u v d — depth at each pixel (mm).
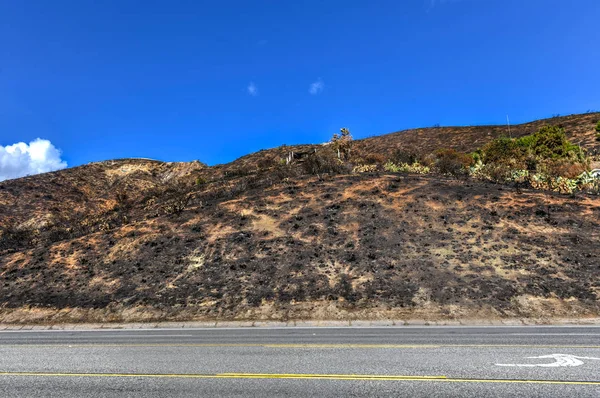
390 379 6906
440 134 59000
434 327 10977
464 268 14258
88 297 15016
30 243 24109
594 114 51844
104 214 30734
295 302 13367
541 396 5996
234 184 28562
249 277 15211
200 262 16766
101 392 6805
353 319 12156
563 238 15320
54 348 10125
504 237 15914
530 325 10805
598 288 12297
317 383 6824
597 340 9055
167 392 6668
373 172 26781
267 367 7781
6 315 14188
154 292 14852
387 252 15891
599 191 20062
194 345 9828
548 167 25234
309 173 28203
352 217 19141
